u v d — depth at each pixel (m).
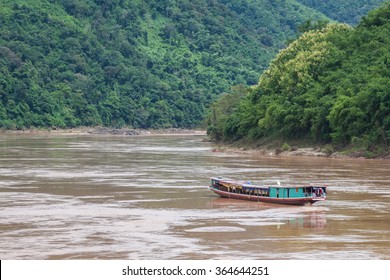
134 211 96.94
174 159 183.62
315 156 191.38
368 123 184.50
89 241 78.38
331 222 89.06
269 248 75.38
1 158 184.50
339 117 188.00
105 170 150.38
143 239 79.50
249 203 104.31
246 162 172.00
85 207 99.88
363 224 87.69
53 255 72.44
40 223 88.12
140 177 136.25
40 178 134.00
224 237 80.56
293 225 87.38
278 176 136.25
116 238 79.94
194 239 79.56
